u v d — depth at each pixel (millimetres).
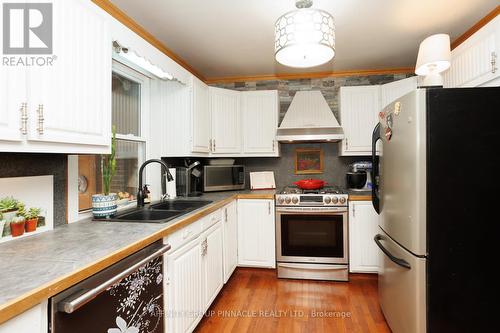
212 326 2037
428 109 1410
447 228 1404
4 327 708
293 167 3562
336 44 2604
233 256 2869
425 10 2033
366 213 2791
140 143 2514
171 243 1565
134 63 2076
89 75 1379
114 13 1914
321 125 3074
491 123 1392
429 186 1410
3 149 989
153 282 1394
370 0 1895
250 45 2609
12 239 1271
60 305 862
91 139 1390
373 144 2207
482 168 1392
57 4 1184
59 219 1562
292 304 2354
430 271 1413
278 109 3387
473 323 1397
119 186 2254
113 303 1122
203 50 2721
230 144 3260
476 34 1982
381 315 2162
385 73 3332
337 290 2621
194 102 2676
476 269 1392
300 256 2881
